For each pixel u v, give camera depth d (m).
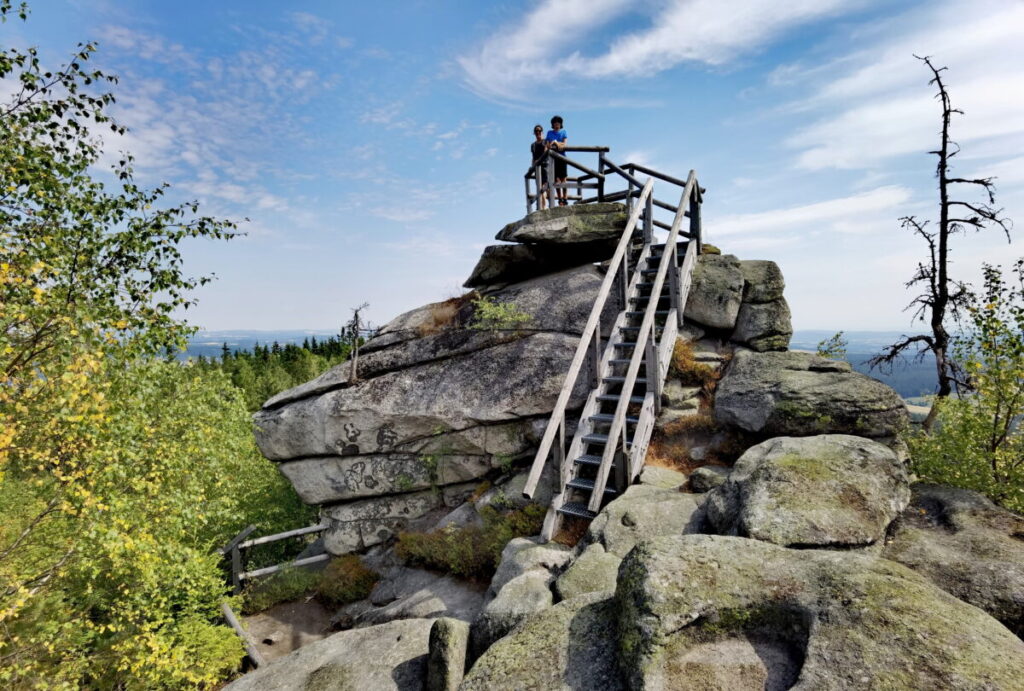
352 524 12.16
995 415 7.29
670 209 13.06
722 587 4.04
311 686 6.21
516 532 9.13
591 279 12.59
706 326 11.85
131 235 8.19
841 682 3.16
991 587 4.95
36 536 7.37
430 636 5.89
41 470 6.95
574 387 10.77
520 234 12.34
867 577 3.89
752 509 6.10
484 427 11.12
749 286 11.99
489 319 12.09
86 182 8.18
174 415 8.93
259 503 15.39
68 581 7.81
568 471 8.66
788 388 9.10
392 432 11.62
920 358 13.72
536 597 5.75
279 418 12.30
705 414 9.95
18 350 6.88
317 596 11.44
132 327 8.14
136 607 8.12
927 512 6.55
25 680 6.57
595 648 4.14
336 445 11.95
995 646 3.30
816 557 4.32
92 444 6.98
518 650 4.37
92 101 8.22
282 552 14.73
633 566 4.41
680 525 7.06
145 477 8.03
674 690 3.44
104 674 7.52
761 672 3.54
